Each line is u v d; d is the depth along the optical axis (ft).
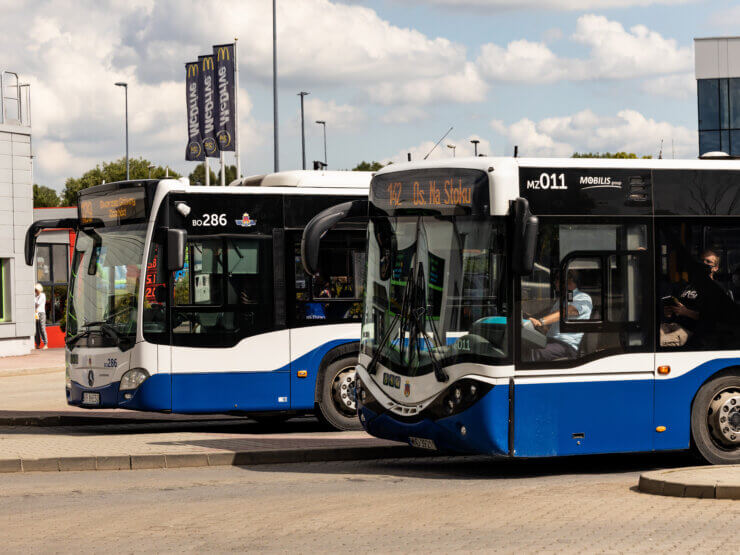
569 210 42.47
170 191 56.70
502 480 43.01
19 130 129.29
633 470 46.06
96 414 68.28
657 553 28.04
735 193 45.03
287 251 58.08
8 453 48.62
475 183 41.78
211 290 57.00
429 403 42.32
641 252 43.55
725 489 35.58
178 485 42.32
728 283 44.73
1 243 128.36
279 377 57.67
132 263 57.21
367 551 29.14
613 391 42.80
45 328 152.87
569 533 30.83
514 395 41.27
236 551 29.48
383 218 45.37
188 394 56.49
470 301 41.57
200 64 131.13
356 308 59.06
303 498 38.45
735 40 181.27
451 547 29.40
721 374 44.75
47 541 31.30
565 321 42.22
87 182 421.59
